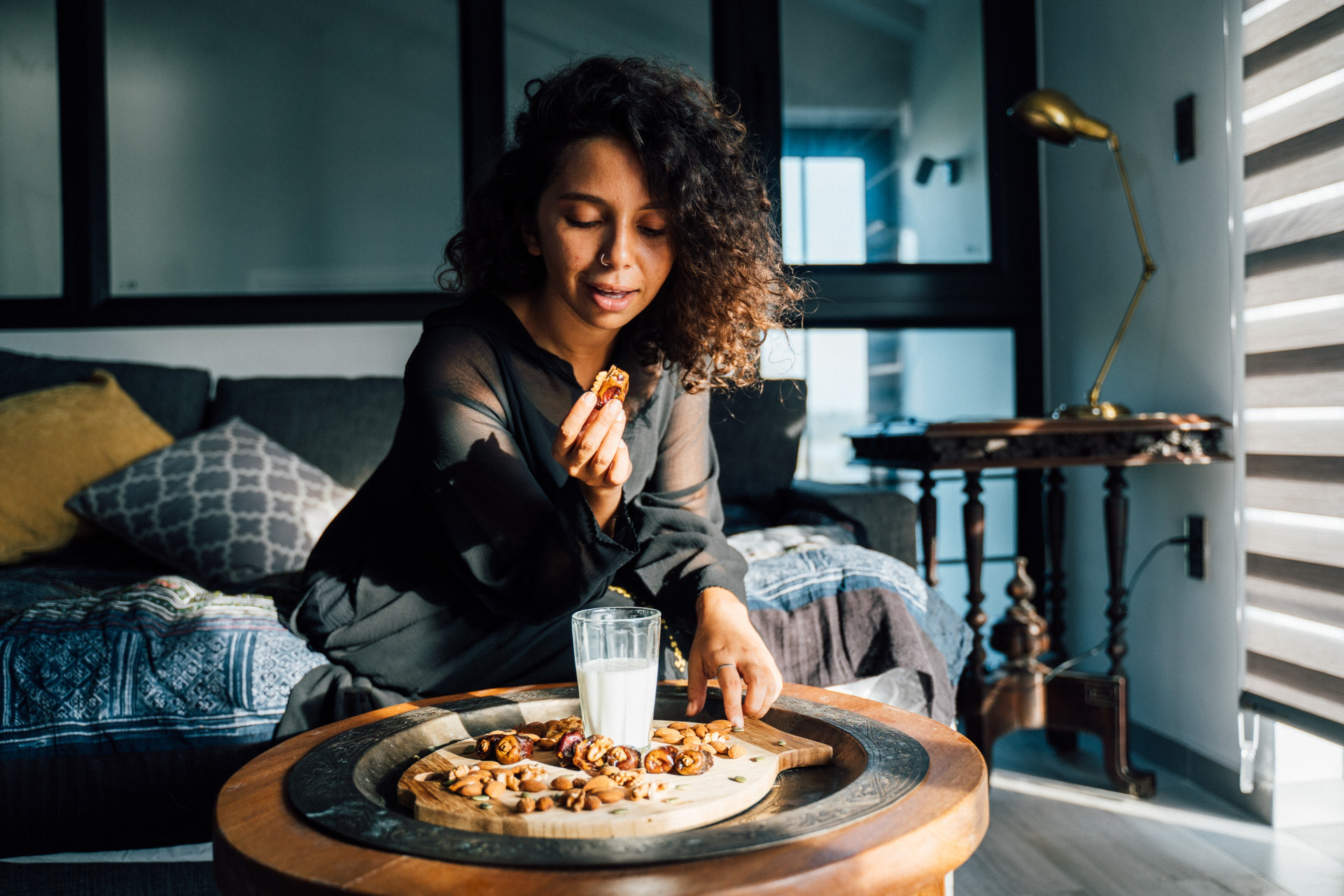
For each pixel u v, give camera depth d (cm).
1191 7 198
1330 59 158
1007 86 269
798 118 270
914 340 273
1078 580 248
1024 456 191
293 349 255
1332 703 159
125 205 257
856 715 87
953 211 273
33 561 191
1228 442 188
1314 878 152
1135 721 221
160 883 115
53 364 225
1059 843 167
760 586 149
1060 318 261
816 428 273
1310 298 163
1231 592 187
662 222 100
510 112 262
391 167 264
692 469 121
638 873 55
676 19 267
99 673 117
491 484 101
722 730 84
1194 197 198
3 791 114
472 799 68
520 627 113
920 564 269
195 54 259
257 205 261
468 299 118
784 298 119
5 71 256
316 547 127
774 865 56
